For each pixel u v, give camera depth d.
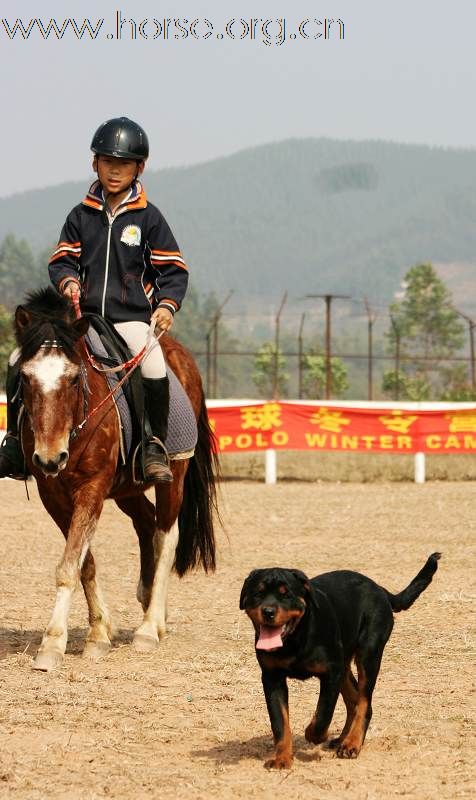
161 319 11.73
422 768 7.55
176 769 7.52
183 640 12.05
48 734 8.26
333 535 20.89
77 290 11.41
